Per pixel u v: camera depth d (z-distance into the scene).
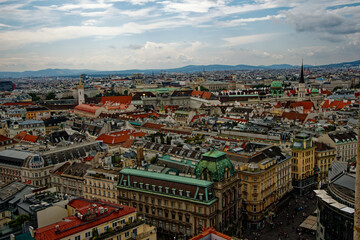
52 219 139.00
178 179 176.50
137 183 185.62
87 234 126.81
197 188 168.12
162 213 177.88
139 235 139.62
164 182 178.12
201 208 165.50
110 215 136.12
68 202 149.50
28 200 153.00
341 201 143.12
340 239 139.75
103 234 129.88
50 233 121.31
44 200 155.38
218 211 171.38
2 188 176.38
